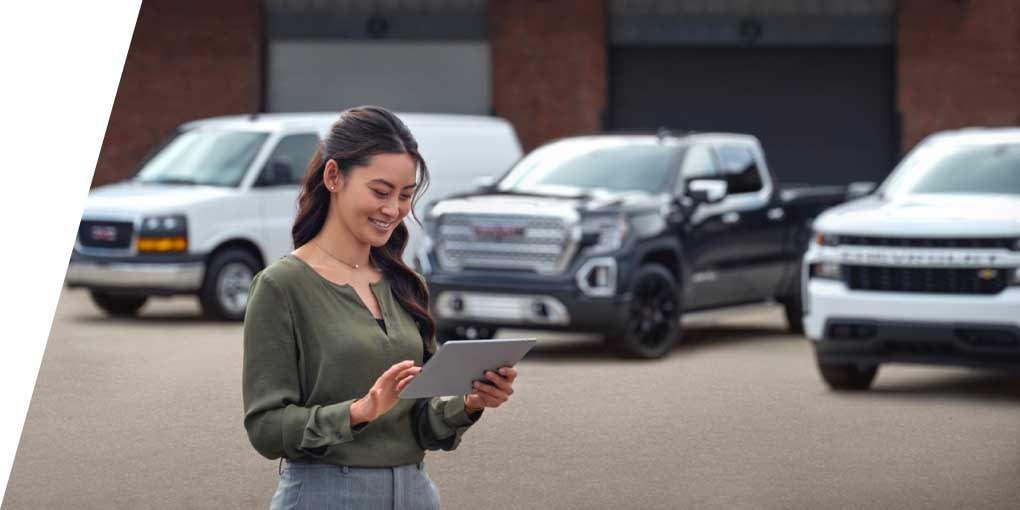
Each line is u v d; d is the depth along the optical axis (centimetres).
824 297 1145
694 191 1451
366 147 387
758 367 1332
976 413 1075
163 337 1488
